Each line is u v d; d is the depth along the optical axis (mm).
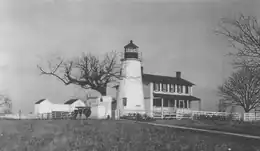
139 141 22453
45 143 22844
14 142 23453
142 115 42375
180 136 23281
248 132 24500
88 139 23156
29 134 25078
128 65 50719
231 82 54781
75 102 56000
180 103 57531
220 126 28797
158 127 27078
